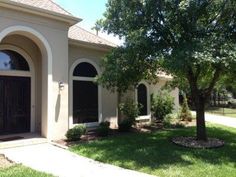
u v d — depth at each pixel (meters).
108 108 17.55
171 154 10.76
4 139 12.55
